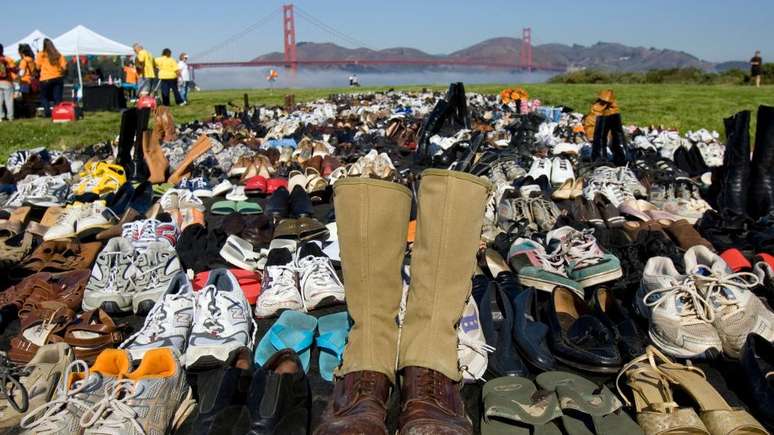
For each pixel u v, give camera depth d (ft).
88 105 62.18
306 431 6.78
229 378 6.77
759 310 8.52
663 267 9.53
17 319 10.10
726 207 15.23
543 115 39.09
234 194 18.35
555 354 8.36
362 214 6.82
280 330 8.76
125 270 10.21
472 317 8.43
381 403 6.44
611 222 14.15
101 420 6.41
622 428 6.52
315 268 10.48
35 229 13.74
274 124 38.19
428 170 7.05
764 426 7.14
